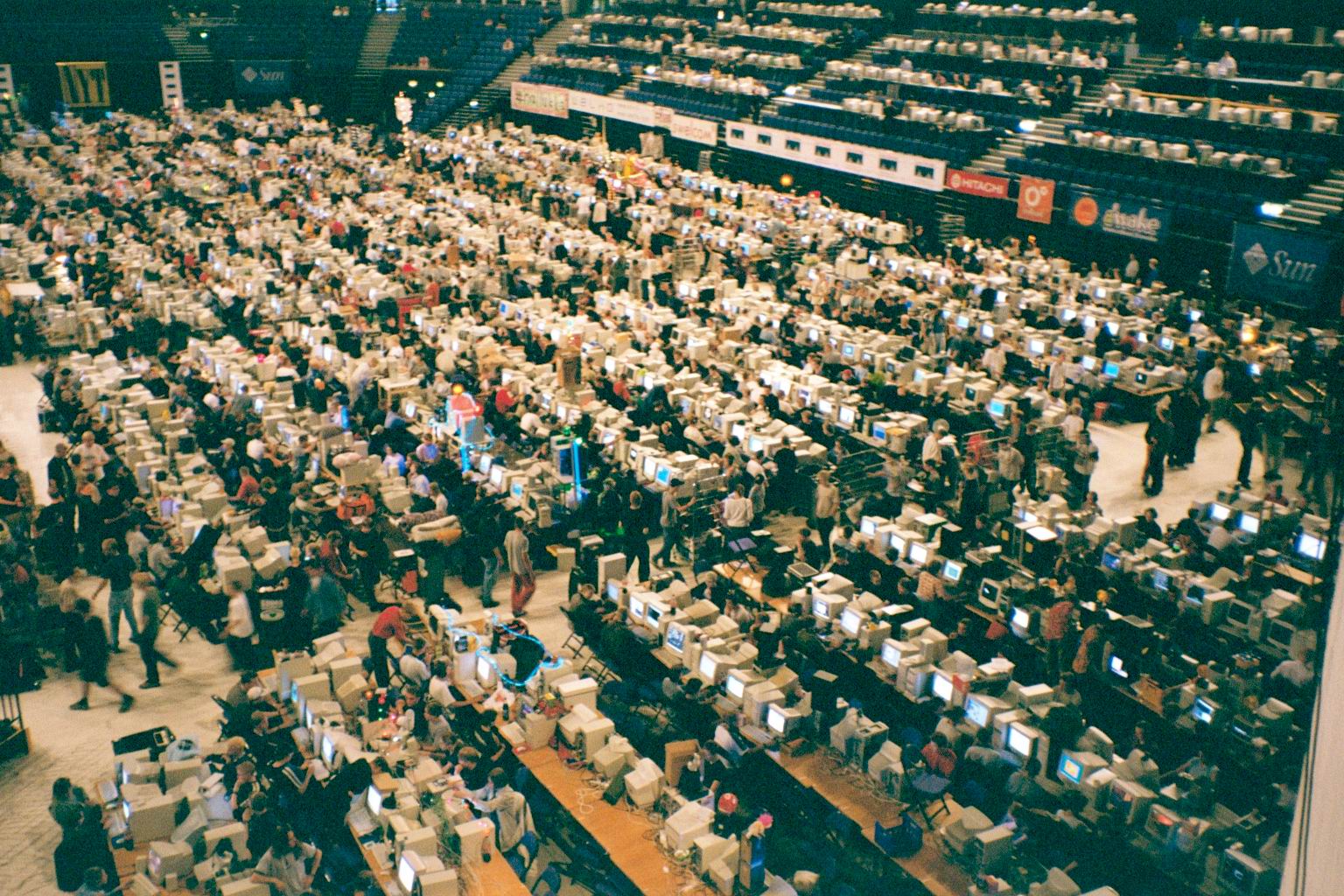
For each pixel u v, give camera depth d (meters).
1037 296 33.25
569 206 46.22
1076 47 44.88
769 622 17.20
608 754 14.70
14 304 32.91
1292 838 5.53
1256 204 33.25
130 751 15.16
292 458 24.05
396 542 21.33
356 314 31.98
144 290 34.19
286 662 16.56
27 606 19.45
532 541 22.06
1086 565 19.53
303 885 13.08
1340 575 7.00
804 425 25.31
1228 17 41.97
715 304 34.03
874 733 14.90
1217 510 21.25
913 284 35.03
